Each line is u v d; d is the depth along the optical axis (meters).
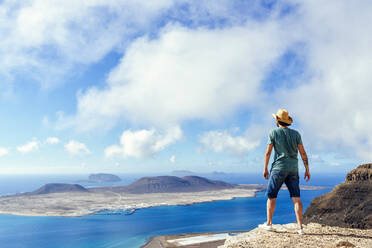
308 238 7.06
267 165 7.61
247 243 6.90
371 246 6.24
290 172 7.38
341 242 6.09
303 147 7.34
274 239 7.04
